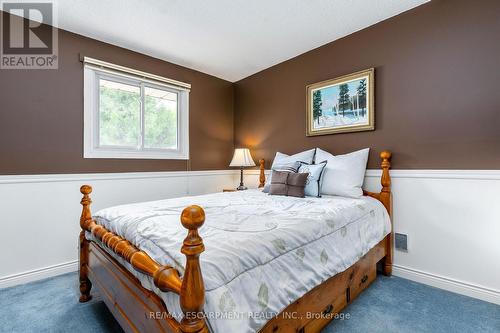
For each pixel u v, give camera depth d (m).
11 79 2.12
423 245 2.08
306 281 1.18
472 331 1.46
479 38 1.84
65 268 2.34
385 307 1.70
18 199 2.13
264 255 1.03
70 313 1.67
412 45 2.15
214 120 3.64
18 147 2.14
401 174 2.20
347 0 2.04
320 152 2.62
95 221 1.72
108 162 2.63
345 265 1.49
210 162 3.58
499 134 1.76
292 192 2.28
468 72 1.88
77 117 2.44
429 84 2.06
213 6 2.10
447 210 1.97
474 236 1.85
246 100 3.70
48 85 2.29
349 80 2.53
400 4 2.10
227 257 0.92
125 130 2.83
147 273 0.97
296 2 2.06
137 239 1.19
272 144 3.35
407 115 2.18
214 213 1.54
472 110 1.87
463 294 1.87
